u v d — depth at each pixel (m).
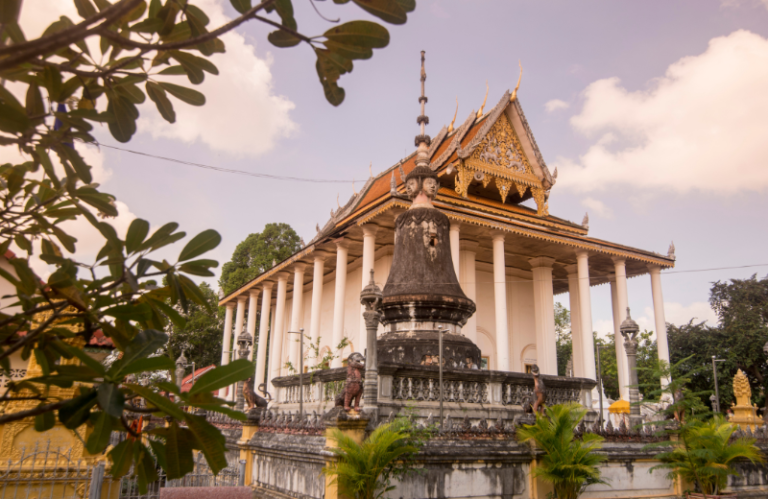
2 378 8.79
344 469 7.69
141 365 2.20
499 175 33.41
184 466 2.49
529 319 37.38
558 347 60.31
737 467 12.36
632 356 13.09
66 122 2.80
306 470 8.92
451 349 12.80
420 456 8.60
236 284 49.31
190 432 2.51
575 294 36.78
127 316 2.67
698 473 11.02
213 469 2.37
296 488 9.14
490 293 36.47
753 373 37.97
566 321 61.84
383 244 33.44
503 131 34.38
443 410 11.08
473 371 11.80
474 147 31.89
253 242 52.91
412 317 13.45
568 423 9.89
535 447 9.85
